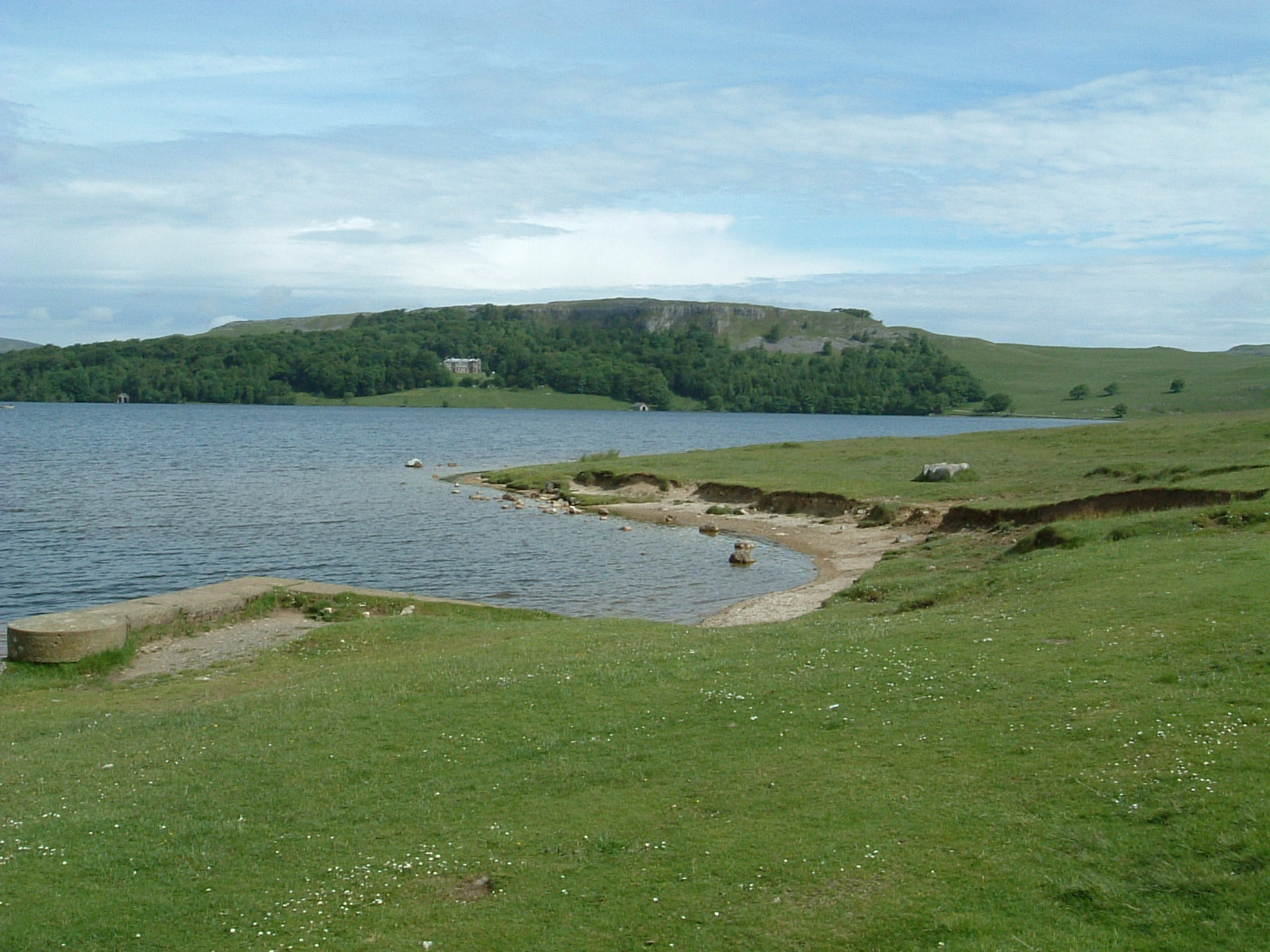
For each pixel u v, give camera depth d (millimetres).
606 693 18094
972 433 99188
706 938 9430
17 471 93688
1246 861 9508
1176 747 12273
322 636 26875
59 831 13047
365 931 10172
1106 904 9227
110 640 24562
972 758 12922
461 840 12125
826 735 14586
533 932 9852
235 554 49812
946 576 32844
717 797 12672
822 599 34719
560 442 151875
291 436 159250
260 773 15078
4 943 10203
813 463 78438
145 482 86312
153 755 16328
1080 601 21266
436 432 177000
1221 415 89438
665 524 60562
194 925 10500
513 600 38781
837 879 10227
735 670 19156
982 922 9156
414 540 54375
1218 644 16141
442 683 19766
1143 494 39156
